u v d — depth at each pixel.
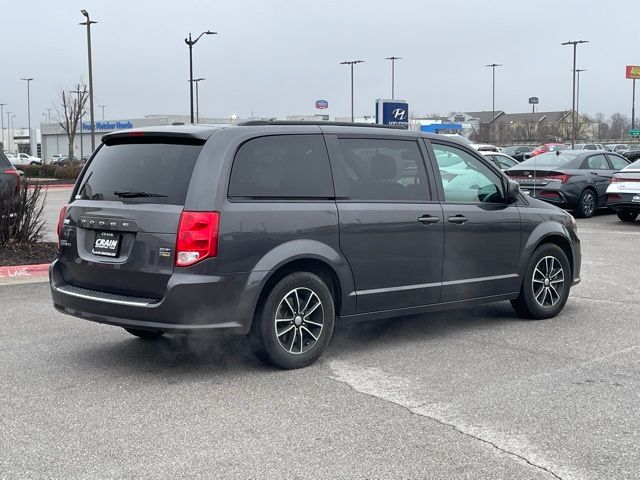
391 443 4.18
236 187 5.27
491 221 6.72
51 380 5.34
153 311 5.11
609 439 4.25
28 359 5.88
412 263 6.17
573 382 5.29
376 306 6.01
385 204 6.01
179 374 5.48
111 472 3.80
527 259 7.07
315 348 5.68
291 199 5.52
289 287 5.46
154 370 5.59
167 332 5.15
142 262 5.18
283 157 5.56
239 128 5.43
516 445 4.16
